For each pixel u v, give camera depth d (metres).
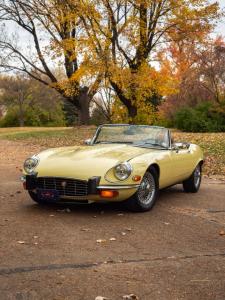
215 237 5.81
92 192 6.48
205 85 36.50
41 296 3.75
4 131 58.31
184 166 8.60
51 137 29.03
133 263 4.64
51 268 4.41
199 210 7.58
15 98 73.62
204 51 34.22
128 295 3.80
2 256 4.73
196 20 27.03
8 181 10.63
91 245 5.23
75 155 7.10
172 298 3.80
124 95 28.23
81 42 25.97
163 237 5.71
